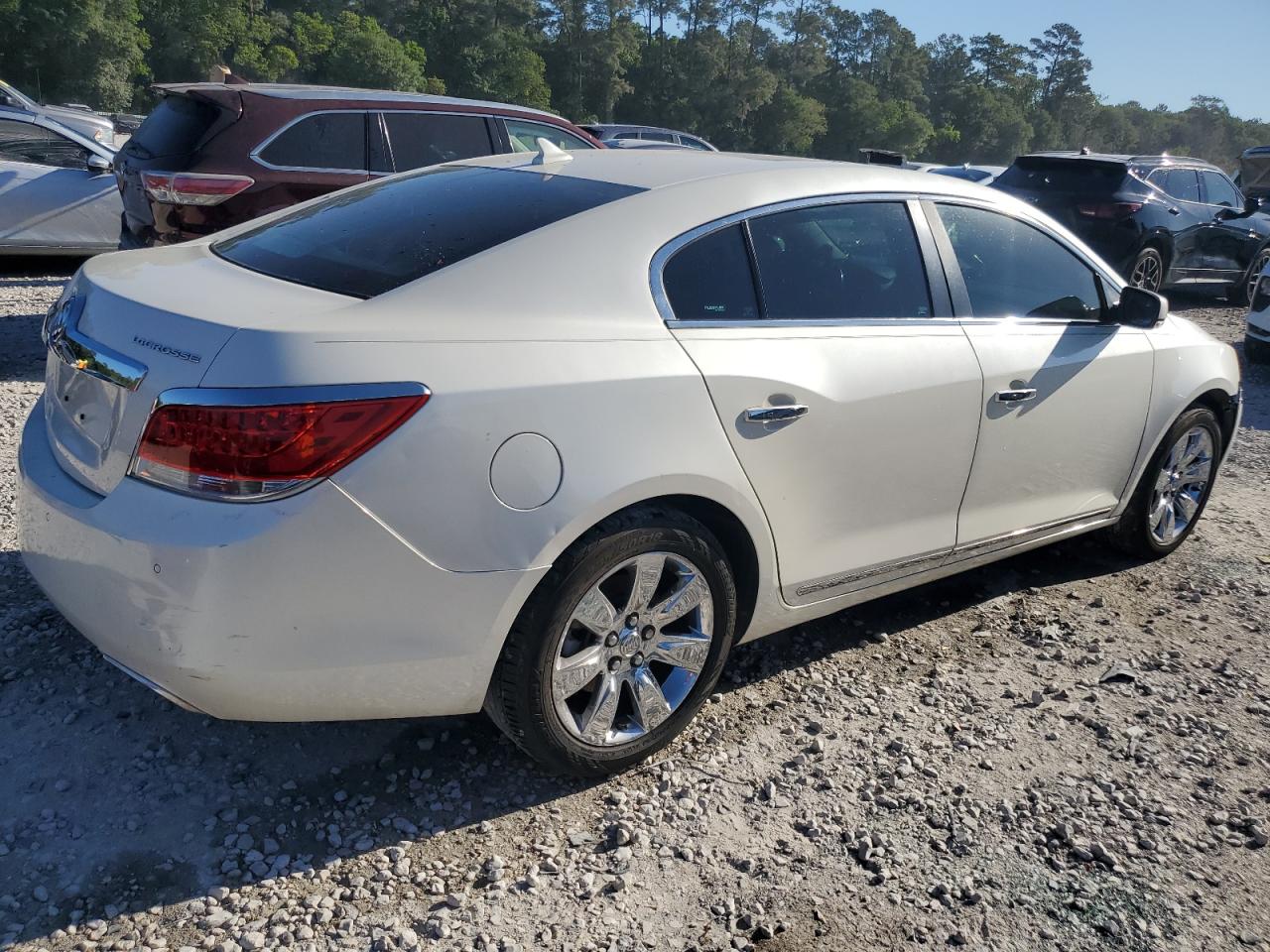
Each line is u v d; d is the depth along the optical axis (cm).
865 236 348
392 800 287
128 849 261
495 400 252
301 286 276
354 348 241
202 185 702
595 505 265
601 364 272
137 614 241
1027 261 399
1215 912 264
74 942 232
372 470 237
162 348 244
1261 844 290
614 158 352
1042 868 276
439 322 257
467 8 14850
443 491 246
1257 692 372
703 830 283
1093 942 252
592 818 285
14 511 446
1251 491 599
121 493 245
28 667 332
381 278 274
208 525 232
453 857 267
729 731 329
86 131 1464
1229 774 322
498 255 277
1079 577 464
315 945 236
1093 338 411
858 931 251
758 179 328
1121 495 447
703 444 288
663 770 307
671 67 15512
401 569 245
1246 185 1825
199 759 297
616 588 288
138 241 748
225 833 270
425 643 254
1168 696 366
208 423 231
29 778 283
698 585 297
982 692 362
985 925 254
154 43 11806
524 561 257
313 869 260
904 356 341
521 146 848
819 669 371
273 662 240
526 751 284
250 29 12438
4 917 237
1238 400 491
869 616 414
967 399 358
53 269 1126
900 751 324
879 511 345
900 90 18938
